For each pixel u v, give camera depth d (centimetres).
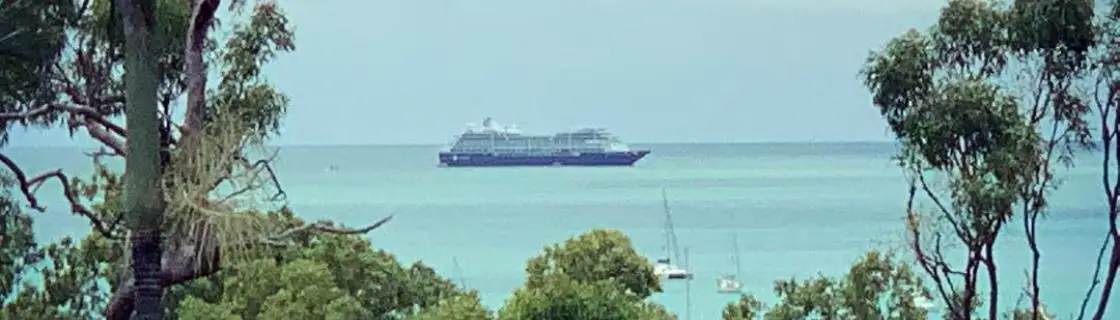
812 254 4584
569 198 7669
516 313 1641
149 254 982
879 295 1812
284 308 1722
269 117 1523
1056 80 1513
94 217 1312
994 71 1507
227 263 1077
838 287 1844
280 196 1080
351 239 1973
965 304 1558
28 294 1953
